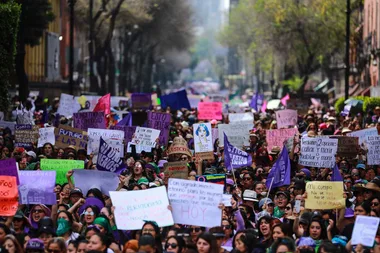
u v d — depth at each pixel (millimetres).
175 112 57312
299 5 98750
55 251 18594
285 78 124250
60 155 31766
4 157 32625
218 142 37469
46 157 32438
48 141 35938
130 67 139000
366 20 103562
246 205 25203
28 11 73250
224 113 64000
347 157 33344
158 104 69125
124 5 110125
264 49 110812
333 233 22672
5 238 18844
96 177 24969
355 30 110125
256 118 55250
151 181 27312
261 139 39094
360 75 109312
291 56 104188
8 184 22141
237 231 20828
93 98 58219
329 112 58438
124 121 41281
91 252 18094
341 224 23172
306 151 30250
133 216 20812
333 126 45469
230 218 22734
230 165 30297
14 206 22141
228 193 25969
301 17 98375
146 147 34531
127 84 147500
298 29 98875
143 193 20938
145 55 141000
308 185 22969
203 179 26344
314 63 122500
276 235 20406
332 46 99500
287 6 99000
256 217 24859
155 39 141375
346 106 56125
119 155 28797
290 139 33656
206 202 20812
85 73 128125
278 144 35781
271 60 127250
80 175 25016
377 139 31672
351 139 33281
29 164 29562
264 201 25094
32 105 56375
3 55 44125
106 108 43062
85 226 21828
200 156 33438
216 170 30344
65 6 134375
